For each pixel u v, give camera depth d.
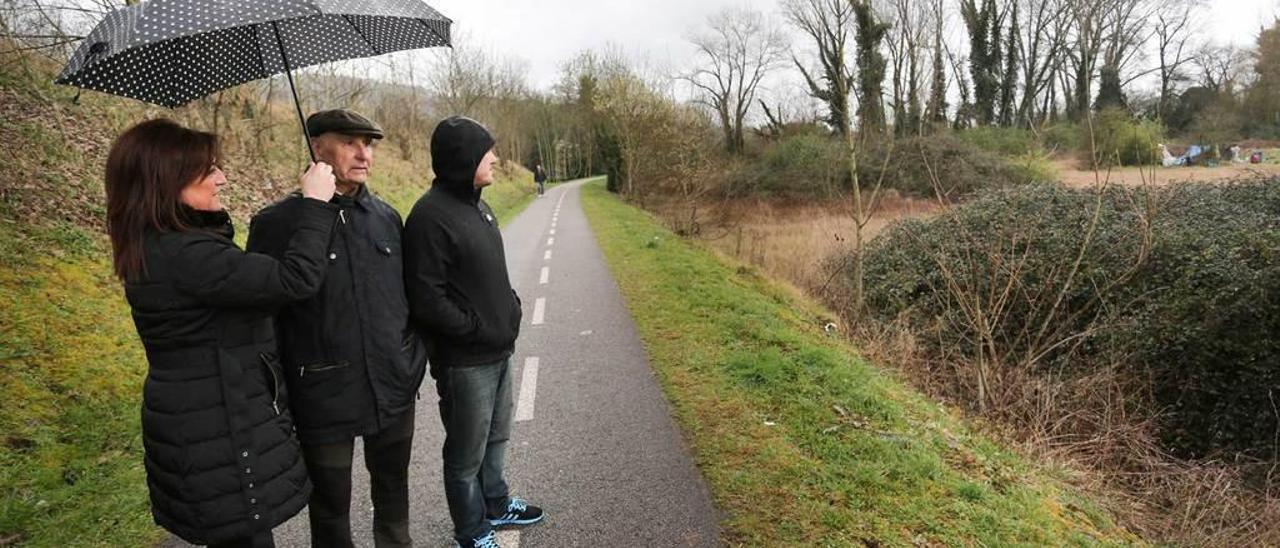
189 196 2.01
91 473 4.07
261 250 2.31
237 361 2.07
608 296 9.20
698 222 20.16
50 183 7.70
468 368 2.86
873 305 10.76
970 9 27.73
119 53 2.04
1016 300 8.95
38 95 8.59
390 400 2.50
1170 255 8.15
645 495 3.74
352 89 18.45
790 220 21.00
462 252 2.69
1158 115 18.25
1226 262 7.33
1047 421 6.36
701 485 3.80
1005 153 25.91
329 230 2.24
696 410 4.91
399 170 24.14
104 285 6.57
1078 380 7.28
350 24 2.90
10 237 6.41
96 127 9.98
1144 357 7.49
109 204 1.96
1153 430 6.80
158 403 2.00
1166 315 7.50
